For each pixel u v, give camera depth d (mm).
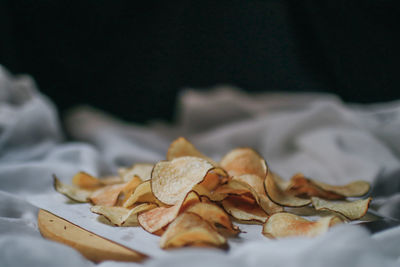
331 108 930
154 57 1104
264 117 1059
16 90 938
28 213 522
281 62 1049
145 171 541
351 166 707
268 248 338
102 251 396
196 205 405
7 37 971
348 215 439
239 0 1045
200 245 379
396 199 540
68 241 410
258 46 1059
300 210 478
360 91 896
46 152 791
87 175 543
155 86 1130
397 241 390
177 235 374
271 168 789
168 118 1176
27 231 470
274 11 1009
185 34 1091
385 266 326
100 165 750
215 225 429
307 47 988
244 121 1107
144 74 1115
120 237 410
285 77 1068
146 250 384
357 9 853
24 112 835
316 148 784
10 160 755
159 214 422
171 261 318
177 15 1075
